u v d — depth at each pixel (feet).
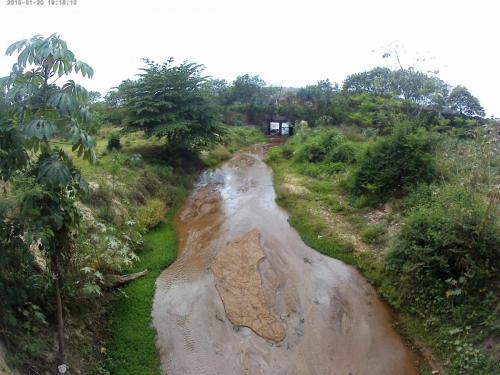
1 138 13.01
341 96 118.32
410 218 28.19
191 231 39.50
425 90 47.73
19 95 12.76
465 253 22.93
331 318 25.36
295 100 139.95
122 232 30.73
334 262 32.78
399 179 40.29
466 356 19.71
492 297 21.07
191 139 61.21
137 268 30.14
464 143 41.50
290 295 27.73
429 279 24.35
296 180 55.93
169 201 46.88
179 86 59.47
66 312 19.70
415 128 42.55
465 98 58.54
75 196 16.15
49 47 12.38
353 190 45.80
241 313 25.45
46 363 15.72
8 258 13.69
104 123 76.38
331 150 63.52
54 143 14.56
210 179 62.95
